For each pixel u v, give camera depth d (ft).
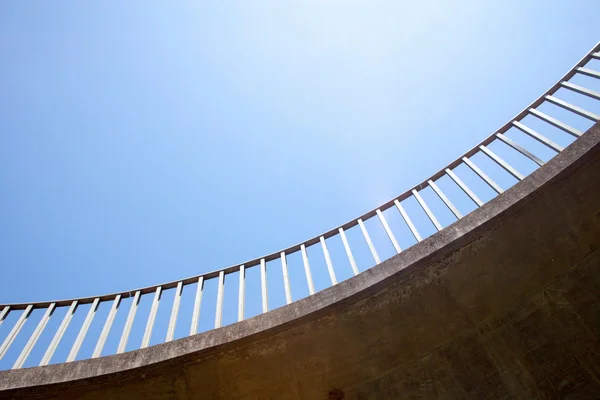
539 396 17.69
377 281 18.83
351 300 18.79
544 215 19.07
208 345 18.30
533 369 18.11
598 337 18.07
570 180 19.01
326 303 18.74
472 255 19.13
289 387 19.26
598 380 17.54
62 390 17.98
